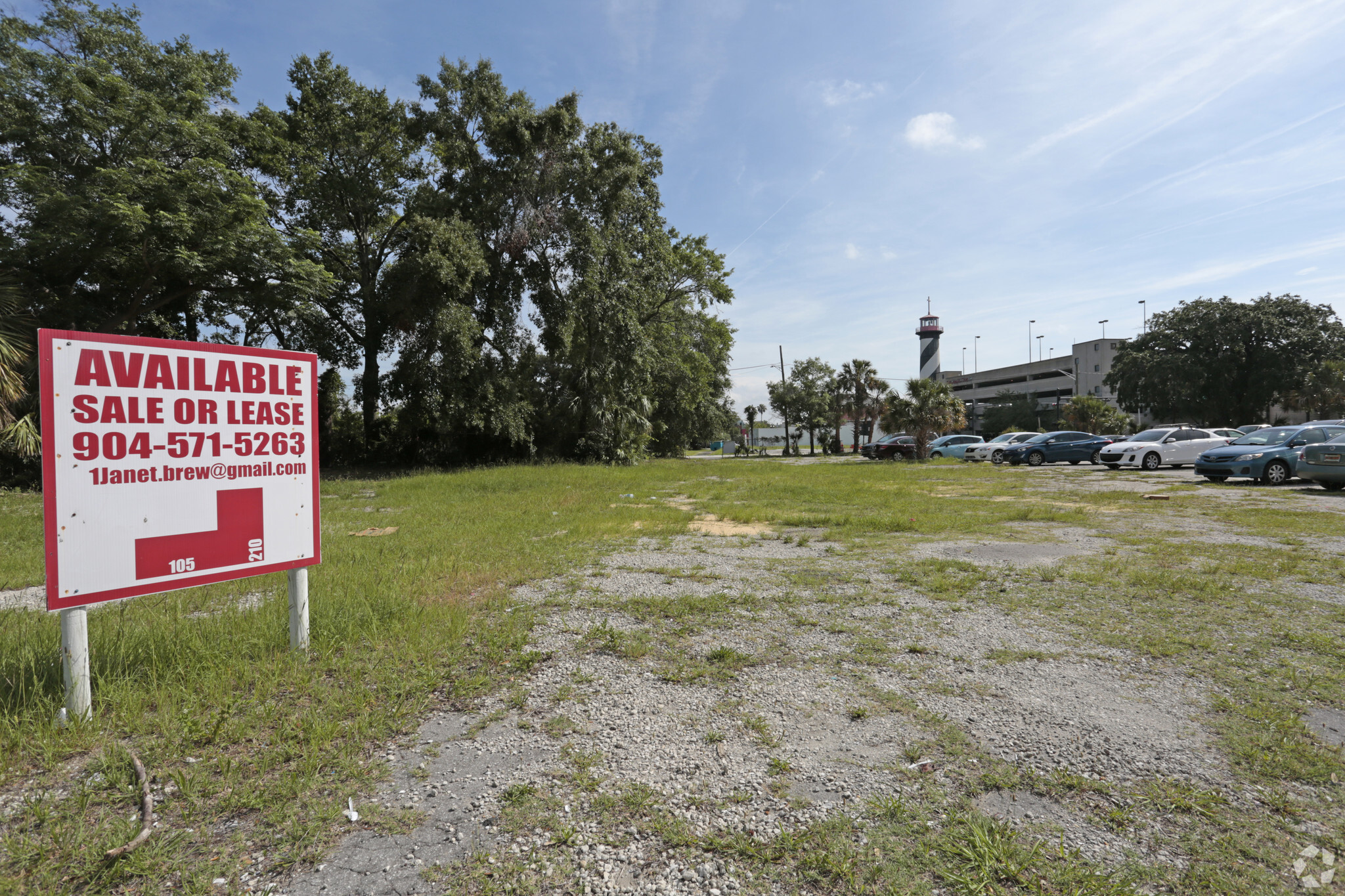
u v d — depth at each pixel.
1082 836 2.31
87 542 3.34
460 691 3.66
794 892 2.06
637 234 31.73
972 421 88.75
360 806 2.55
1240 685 3.67
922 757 2.90
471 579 6.27
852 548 8.13
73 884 2.09
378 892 2.08
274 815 2.48
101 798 2.59
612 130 30.67
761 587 6.09
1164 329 52.66
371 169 28.45
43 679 3.62
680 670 4.00
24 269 18.45
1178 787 2.62
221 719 3.12
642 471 24.94
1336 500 12.27
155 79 20.58
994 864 2.12
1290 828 2.34
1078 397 53.28
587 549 8.09
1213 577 6.22
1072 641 4.45
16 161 18.59
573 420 31.64
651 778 2.76
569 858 2.24
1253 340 48.62
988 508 12.14
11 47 18.12
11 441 15.21
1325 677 3.76
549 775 2.79
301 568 4.30
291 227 27.30
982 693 3.61
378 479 22.19
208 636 4.36
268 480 4.14
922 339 96.00
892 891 2.04
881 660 4.13
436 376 24.92
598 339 29.72
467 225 25.75
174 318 24.98
